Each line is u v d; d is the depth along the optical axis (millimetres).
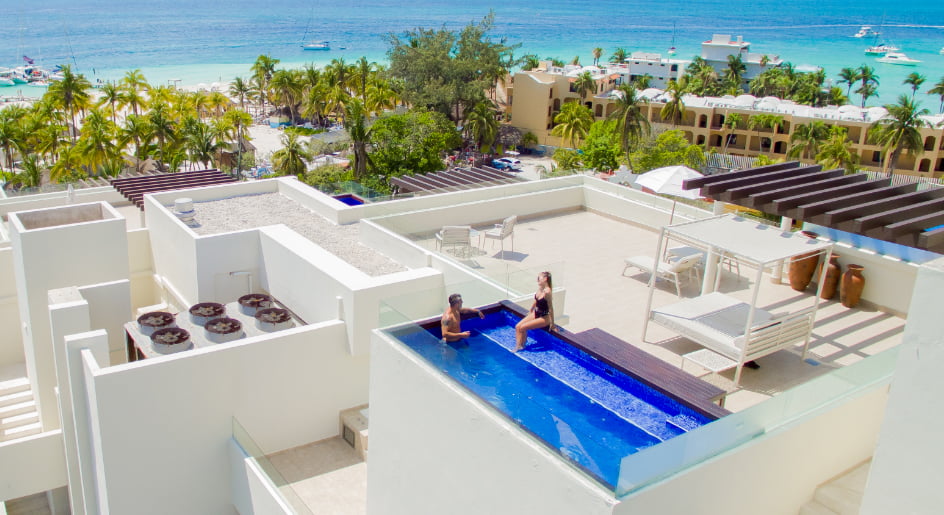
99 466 11867
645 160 62844
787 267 14953
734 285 14672
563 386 8234
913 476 5293
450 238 16562
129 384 11148
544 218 20297
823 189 13531
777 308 13344
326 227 18453
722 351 10773
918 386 5172
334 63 92750
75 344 12031
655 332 12742
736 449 6766
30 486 15219
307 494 11789
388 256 16406
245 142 72438
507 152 81562
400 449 9000
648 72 106750
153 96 74688
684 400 7547
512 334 9484
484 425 7273
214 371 11875
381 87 86312
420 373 8273
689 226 12031
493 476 7254
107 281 17781
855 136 74312
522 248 17578
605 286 15055
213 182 21812
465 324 9523
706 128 80375
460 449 7730
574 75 91375
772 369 11117
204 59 190750
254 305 14203
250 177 65938
